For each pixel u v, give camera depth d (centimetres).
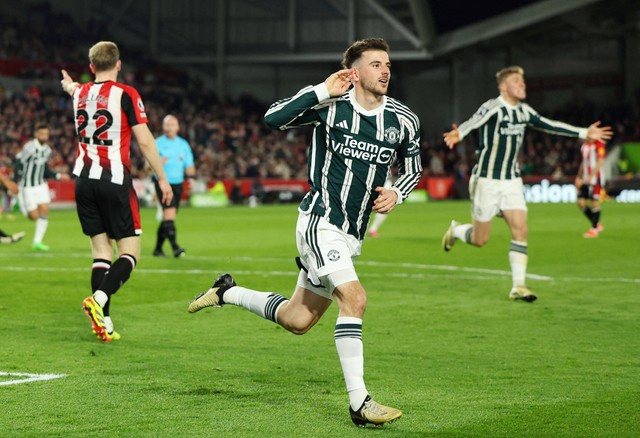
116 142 1758
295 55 10906
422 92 11638
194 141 9875
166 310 2123
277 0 10938
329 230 1220
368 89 1215
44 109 9131
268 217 6334
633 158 9719
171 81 10975
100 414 1197
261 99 11675
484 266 3088
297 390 1339
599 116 10631
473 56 10938
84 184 1755
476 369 1484
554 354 1608
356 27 10631
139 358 1567
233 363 1527
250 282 2659
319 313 1298
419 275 2814
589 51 11244
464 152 10981
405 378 1418
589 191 4366
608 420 1168
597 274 2845
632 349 1655
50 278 2730
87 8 11131
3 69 9631
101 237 1789
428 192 9875
